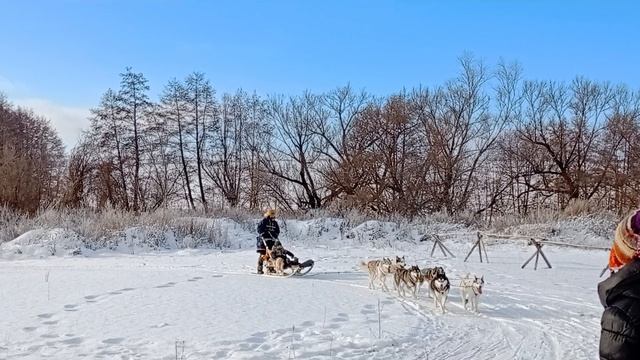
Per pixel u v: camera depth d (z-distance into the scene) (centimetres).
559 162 4244
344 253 2428
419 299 1351
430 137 4250
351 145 4356
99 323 1069
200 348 904
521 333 1038
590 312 1228
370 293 1422
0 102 5634
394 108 4219
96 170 4300
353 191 4181
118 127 4956
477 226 3222
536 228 2827
